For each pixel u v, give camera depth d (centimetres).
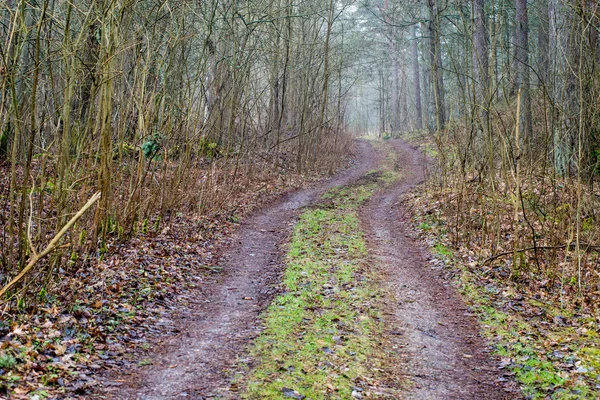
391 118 5894
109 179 1073
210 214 1650
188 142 1488
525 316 949
